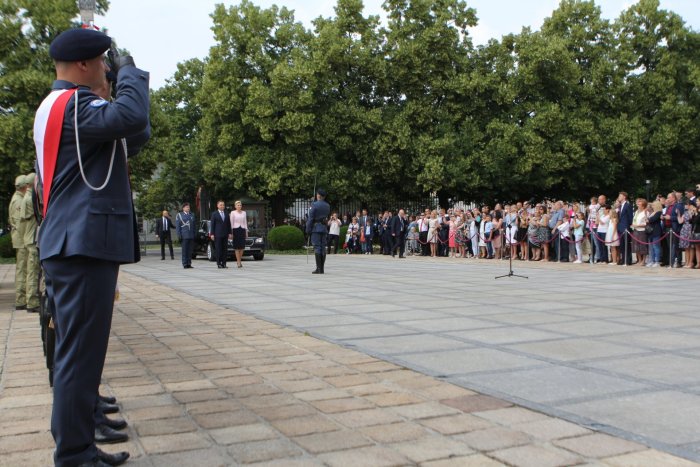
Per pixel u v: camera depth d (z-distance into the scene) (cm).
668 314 803
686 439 340
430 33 3222
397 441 338
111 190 295
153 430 360
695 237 1554
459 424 366
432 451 322
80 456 291
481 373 491
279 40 3362
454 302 947
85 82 304
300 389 447
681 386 450
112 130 280
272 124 3109
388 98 3481
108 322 298
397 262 2127
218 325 744
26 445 340
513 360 538
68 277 288
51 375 455
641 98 3625
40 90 2433
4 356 579
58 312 290
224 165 3186
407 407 401
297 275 1553
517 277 1412
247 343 625
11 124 2345
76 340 289
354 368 511
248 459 314
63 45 297
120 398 429
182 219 1909
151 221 4375
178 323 762
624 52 3534
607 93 3522
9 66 2467
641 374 487
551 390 442
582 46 3578
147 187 4072
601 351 574
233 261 2300
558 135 3353
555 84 3397
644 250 1695
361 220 2898
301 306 916
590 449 324
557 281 1304
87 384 291
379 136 3219
